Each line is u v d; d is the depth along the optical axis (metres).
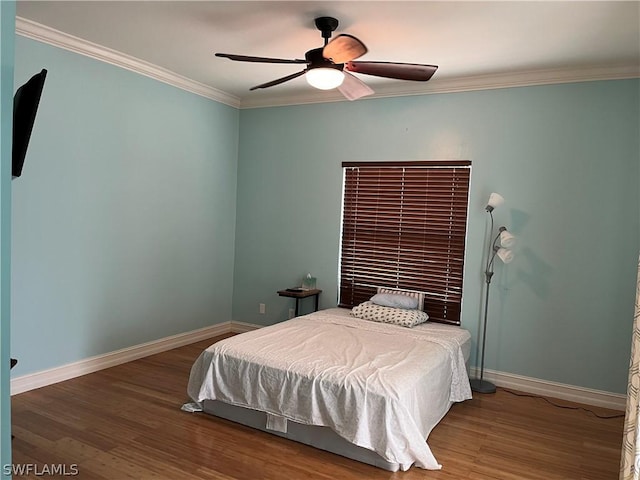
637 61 3.49
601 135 3.68
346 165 4.77
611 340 3.69
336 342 3.42
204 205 5.04
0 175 0.76
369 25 3.05
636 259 3.59
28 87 1.69
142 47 3.71
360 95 3.28
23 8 3.00
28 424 2.97
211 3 2.85
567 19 2.84
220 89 4.91
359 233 4.77
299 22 3.08
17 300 3.38
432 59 3.63
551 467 2.73
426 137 4.36
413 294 4.43
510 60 3.61
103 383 3.72
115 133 4.01
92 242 3.88
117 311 4.16
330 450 2.81
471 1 2.66
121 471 2.50
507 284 4.06
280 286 5.23
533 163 3.93
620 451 2.95
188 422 3.12
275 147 5.20
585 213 3.75
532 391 3.96
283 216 5.18
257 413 3.05
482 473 2.64
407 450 2.59
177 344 4.81
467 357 3.94
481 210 4.15
